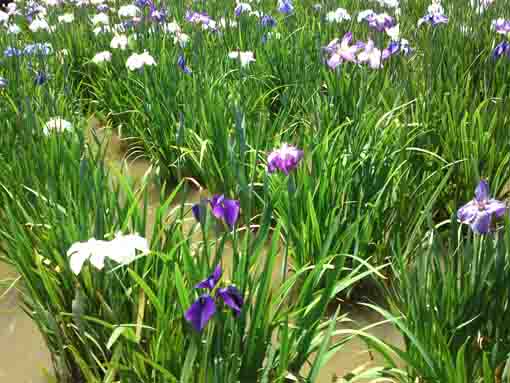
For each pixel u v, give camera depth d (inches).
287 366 75.5
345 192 102.8
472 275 76.8
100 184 94.7
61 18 235.0
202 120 136.9
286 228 100.6
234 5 244.4
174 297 77.3
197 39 172.1
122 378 71.6
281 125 129.3
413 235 91.2
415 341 71.0
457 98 129.8
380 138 116.6
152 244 84.1
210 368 67.3
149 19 207.0
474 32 175.3
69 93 156.5
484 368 66.9
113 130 176.9
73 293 83.7
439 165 116.1
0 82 148.6
